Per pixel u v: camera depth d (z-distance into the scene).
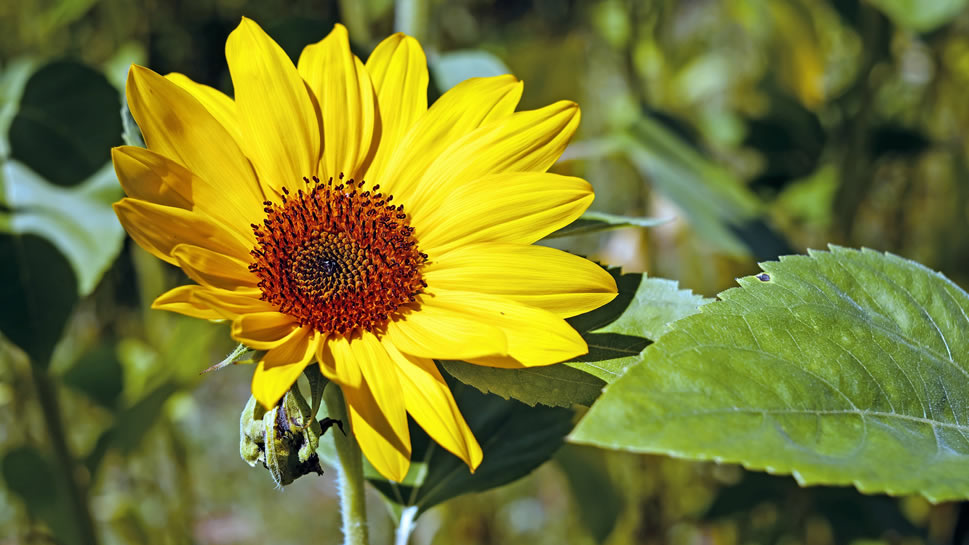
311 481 1.56
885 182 1.17
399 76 0.66
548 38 1.35
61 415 0.85
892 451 0.57
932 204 1.14
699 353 0.59
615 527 1.00
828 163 1.12
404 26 0.84
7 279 0.76
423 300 0.64
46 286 0.77
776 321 0.60
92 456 0.86
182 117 0.64
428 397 0.62
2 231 0.77
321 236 0.65
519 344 0.62
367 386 0.62
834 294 0.62
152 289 1.03
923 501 1.00
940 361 0.61
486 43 1.28
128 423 0.87
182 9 1.26
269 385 0.60
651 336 0.63
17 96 0.80
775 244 0.91
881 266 0.63
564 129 0.65
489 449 0.70
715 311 0.60
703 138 1.07
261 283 0.64
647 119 0.98
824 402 0.59
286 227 0.65
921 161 1.14
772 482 0.94
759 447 0.56
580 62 1.25
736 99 1.39
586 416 0.56
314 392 0.62
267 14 1.34
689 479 1.10
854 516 0.91
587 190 0.64
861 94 1.03
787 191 1.14
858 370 0.60
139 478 1.11
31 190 0.78
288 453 0.61
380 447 0.61
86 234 0.78
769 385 0.59
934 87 1.14
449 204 0.65
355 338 0.64
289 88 0.65
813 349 0.60
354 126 0.66
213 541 1.39
